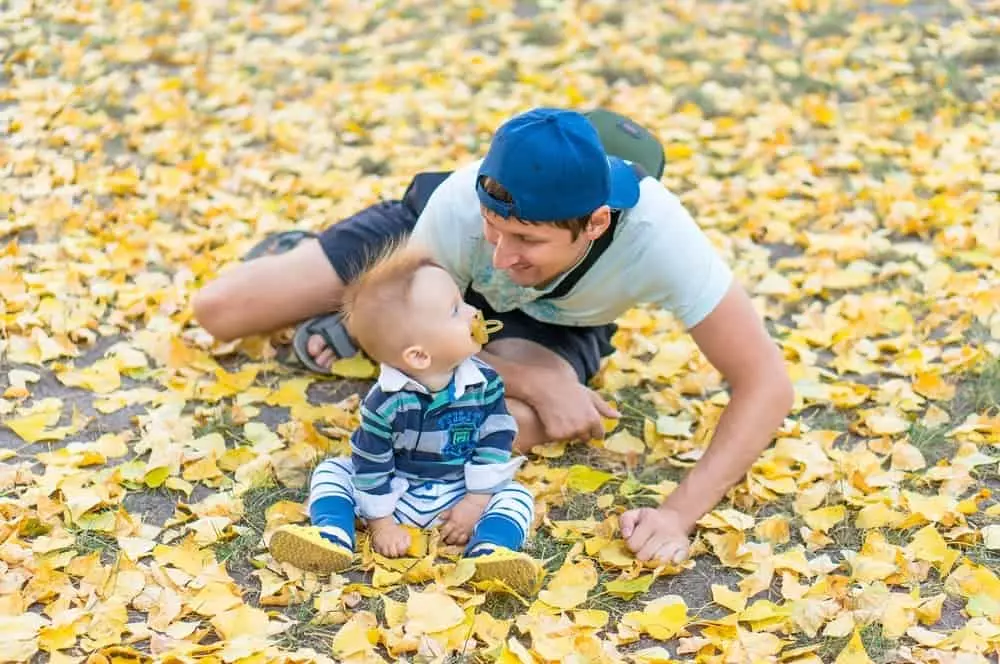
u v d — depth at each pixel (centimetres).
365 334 349
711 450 370
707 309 364
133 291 476
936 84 670
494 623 325
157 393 421
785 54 708
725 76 683
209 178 566
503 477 358
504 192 329
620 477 395
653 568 350
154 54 688
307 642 323
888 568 345
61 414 413
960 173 576
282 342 457
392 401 346
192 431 406
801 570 347
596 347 425
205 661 306
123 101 640
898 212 541
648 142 406
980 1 782
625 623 329
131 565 339
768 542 362
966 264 513
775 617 330
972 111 649
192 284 482
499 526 349
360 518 362
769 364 371
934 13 765
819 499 377
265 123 614
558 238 336
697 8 771
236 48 701
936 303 476
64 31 712
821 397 426
